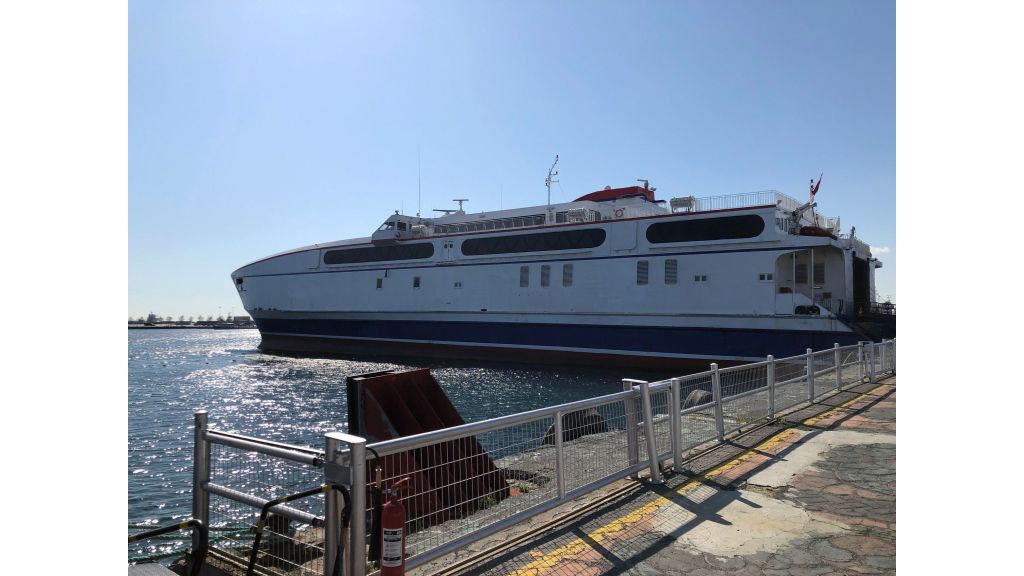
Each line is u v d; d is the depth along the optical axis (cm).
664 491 562
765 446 746
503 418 443
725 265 2633
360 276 3894
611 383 2689
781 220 2584
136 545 894
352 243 3962
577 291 3030
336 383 2981
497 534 460
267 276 4475
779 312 2498
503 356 3269
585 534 453
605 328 2939
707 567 390
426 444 388
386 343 3812
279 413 2198
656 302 2789
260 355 4562
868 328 2431
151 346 7169
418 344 3628
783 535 446
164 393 2705
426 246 3616
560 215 3422
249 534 429
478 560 406
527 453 864
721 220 2647
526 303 3194
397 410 691
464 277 3431
